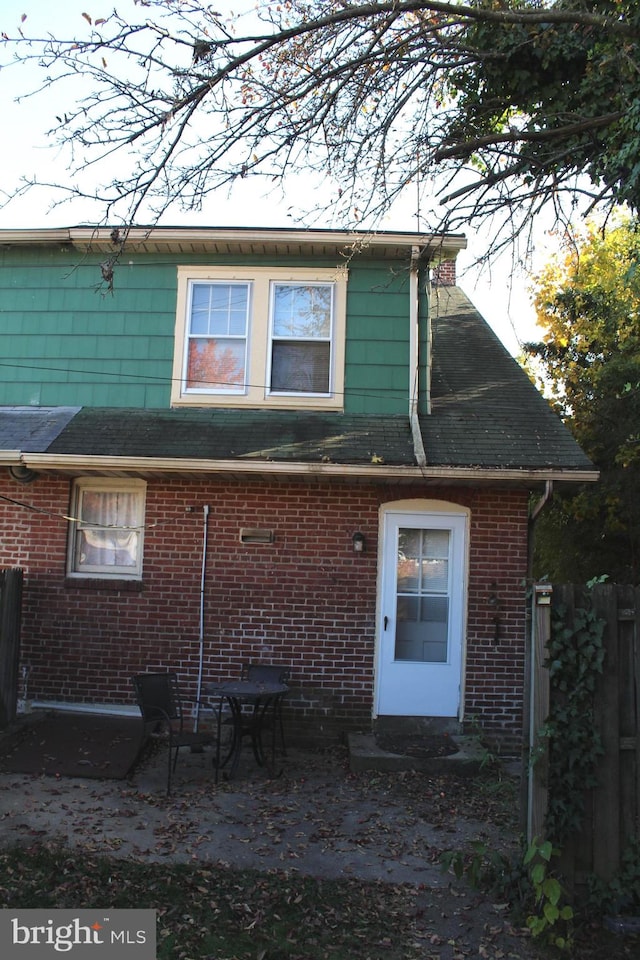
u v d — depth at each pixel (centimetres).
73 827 564
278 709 821
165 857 517
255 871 502
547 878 434
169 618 848
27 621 860
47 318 945
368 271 931
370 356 918
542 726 450
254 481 852
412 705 828
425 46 641
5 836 540
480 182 682
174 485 861
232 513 853
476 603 830
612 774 454
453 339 1117
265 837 561
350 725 824
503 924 440
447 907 461
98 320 939
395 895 476
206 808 617
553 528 1511
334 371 915
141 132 579
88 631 855
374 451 811
